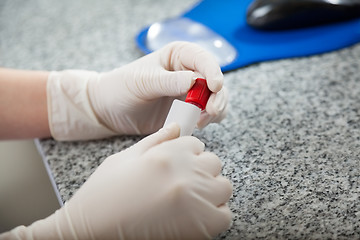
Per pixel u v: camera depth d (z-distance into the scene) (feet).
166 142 1.63
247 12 3.02
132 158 1.67
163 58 2.10
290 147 1.99
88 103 2.21
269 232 1.56
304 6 2.83
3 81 2.34
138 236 1.55
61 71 2.50
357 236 1.51
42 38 3.27
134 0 3.82
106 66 2.78
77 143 2.23
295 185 1.76
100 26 3.37
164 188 1.51
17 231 1.69
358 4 2.91
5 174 2.96
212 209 1.54
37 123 2.27
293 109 2.27
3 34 3.38
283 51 2.77
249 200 1.72
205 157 1.64
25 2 3.95
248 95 2.43
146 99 2.09
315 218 1.60
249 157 1.95
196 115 1.70
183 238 1.54
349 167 1.83
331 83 2.46
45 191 2.87
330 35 2.87
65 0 3.92
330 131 2.07
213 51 2.75
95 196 1.59
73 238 1.57
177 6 3.64
